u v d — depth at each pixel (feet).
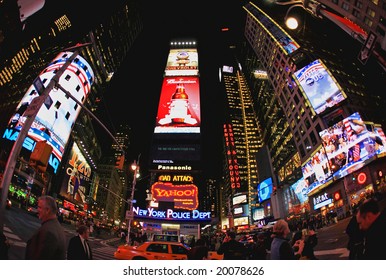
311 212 221.66
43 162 25.04
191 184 232.94
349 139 172.04
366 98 204.23
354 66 256.32
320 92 213.46
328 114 203.72
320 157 204.74
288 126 300.40
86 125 398.42
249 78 554.46
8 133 225.15
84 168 387.55
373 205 11.85
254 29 401.70
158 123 275.59
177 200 221.87
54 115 257.55
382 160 149.48
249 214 433.89
